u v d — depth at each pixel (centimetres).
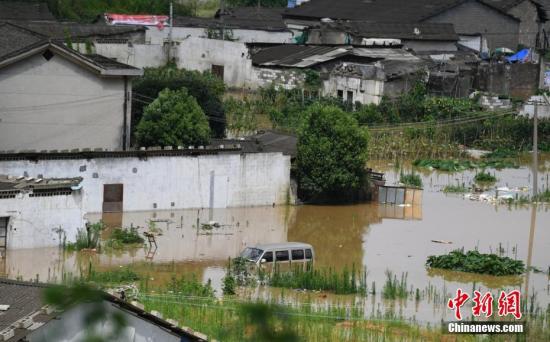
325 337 5375
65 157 8050
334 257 7450
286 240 7906
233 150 8881
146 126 9094
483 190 10231
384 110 13175
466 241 8094
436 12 17562
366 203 9425
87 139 9331
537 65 15262
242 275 6612
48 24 14225
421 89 13725
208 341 3994
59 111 9212
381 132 12138
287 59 14712
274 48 15425
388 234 8262
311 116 9250
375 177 9725
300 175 9200
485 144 12512
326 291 6481
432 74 14250
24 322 3591
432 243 8006
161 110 9125
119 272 6481
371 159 11506
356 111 13025
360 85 13762
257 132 11031
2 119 9031
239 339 4359
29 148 9162
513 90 15200
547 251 7875
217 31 16500
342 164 9169
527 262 7488
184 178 8675
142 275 6588
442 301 6312
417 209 9281
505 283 6931
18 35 9856
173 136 9062
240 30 16838
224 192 8875
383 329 5647
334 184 9156
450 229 8512
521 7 18375
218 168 8819
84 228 7338
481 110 13338
